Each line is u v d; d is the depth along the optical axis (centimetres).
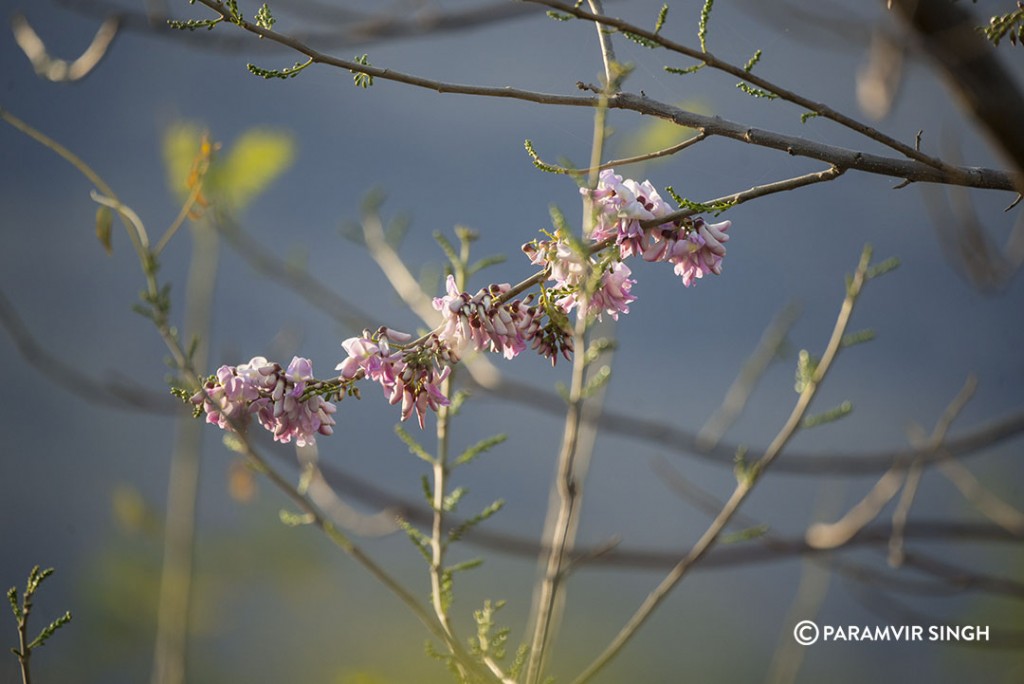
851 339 414
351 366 394
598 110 403
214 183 426
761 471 412
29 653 396
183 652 427
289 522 405
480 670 400
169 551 430
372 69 391
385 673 417
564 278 394
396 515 444
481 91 393
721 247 394
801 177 394
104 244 413
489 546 442
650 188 395
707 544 410
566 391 410
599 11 396
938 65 399
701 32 392
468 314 394
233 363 439
